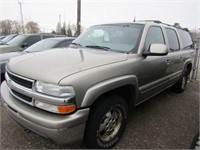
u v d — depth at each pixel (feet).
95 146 7.91
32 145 8.71
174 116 12.19
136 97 9.69
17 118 7.55
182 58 15.24
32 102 7.06
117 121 8.93
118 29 11.31
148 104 14.15
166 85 13.38
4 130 9.82
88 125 7.51
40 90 6.72
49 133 6.61
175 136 9.86
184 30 17.69
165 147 8.90
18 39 25.55
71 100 6.49
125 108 9.00
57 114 6.67
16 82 7.69
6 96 8.41
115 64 8.25
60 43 19.92
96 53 9.36
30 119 6.90
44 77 6.69
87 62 7.79
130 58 9.24
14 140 9.03
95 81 7.10
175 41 14.58
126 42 10.34
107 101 7.89
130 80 8.72
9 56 16.10
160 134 9.98
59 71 6.86
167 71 12.78
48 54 9.13
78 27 45.60
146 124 10.99
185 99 15.65
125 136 9.67
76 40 12.46
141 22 11.67
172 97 16.08
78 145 8.59
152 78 10.93
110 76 7.71
